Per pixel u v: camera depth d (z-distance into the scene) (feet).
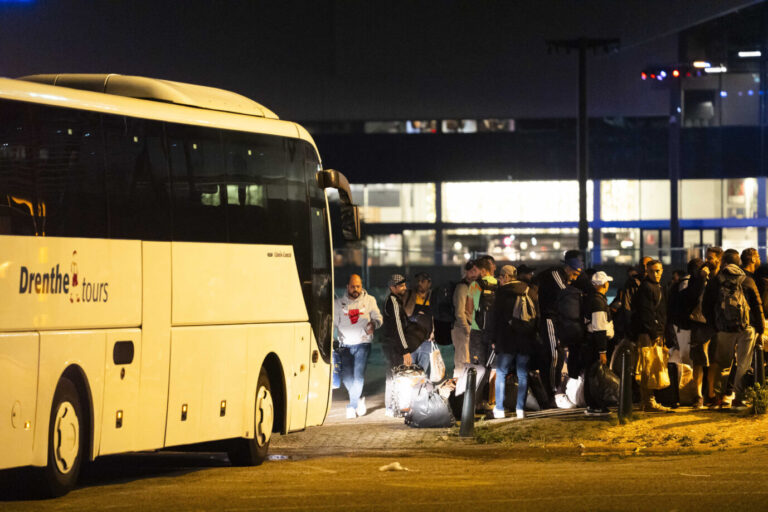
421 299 144.97
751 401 132.57
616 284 348.18
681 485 81.15
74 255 83.15
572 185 555.69
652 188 551.18
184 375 96.07
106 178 87.25
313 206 118.52
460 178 560.61
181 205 95.96
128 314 89.15
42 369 79.36
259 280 107.14
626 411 131.23
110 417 87.40
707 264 139.54
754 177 533.96
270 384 112.37
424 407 136.67
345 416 152.66
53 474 80.84
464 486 82.23
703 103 536.01
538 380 142.41
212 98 104.17
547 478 87.45
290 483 86.89
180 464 114.11
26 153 79.41
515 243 556.51
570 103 550.36
